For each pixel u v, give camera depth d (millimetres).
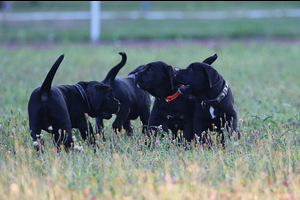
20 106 14148
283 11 45156
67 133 9281
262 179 7465
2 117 12703
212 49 30766
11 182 7383
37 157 8836
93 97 9961
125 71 21703
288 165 8008
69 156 8742
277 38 36000
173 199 6547
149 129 10555
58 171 7859
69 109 9766
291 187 7129
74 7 47875
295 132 10367
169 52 29562
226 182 7254
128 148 9594
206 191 6875
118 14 44656
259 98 14461
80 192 6871
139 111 11516
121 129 10922
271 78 20531
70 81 19125
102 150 9492
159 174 7625
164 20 42188
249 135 10062
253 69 23156
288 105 13023
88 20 41875
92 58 27562
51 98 9203
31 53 29453
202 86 9742
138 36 36688
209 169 7875
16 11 46969
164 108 10414
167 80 10250
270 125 11086
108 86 10188
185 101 10289
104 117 10391
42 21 41688
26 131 10555
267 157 8438
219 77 9750
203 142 9945
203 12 45688
